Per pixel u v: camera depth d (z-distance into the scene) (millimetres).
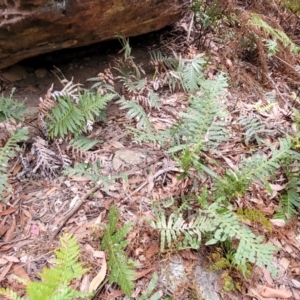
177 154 1173
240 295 926
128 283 848
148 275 932
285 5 1791
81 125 1189
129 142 1248
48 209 1057
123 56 1531
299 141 1148
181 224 960
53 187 1108
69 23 1264
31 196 1086
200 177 1069
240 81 1489
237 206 1086
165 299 884
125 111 1354
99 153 1204
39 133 1214
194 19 1647
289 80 1552
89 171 1121
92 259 949
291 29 1800
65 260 791
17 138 1121
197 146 1035
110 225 943
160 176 1142
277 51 1581
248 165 1025
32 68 1451
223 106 1275
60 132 1162
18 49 1283
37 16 1190
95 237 988
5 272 922
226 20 1673
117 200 1077
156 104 1357
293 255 1010
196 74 1427
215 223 939
